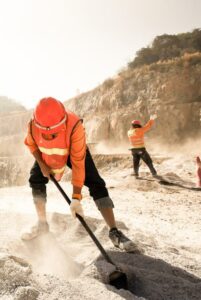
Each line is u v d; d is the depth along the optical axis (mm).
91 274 3242
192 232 6598
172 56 48656
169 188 11930
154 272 3416
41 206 3973
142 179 13250
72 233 4414
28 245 3898
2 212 5223
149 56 49531
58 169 3725
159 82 40781
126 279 3207
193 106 36781
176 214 8250
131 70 47281
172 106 37469
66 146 3443
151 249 4129
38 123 3307
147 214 8047
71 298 2709
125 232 4770
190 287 3225
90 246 4059
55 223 4695
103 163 21203
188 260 4000
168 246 4621
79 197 3529
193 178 13961
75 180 3547
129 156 21203
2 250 3561
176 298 3080
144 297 3129
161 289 3180
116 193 10969
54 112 3254
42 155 3684
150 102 39688
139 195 10641
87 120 45250
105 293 2875
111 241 4004
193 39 50219
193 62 40625
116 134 39562
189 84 39156
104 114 43344
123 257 3676
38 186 3971
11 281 2727
